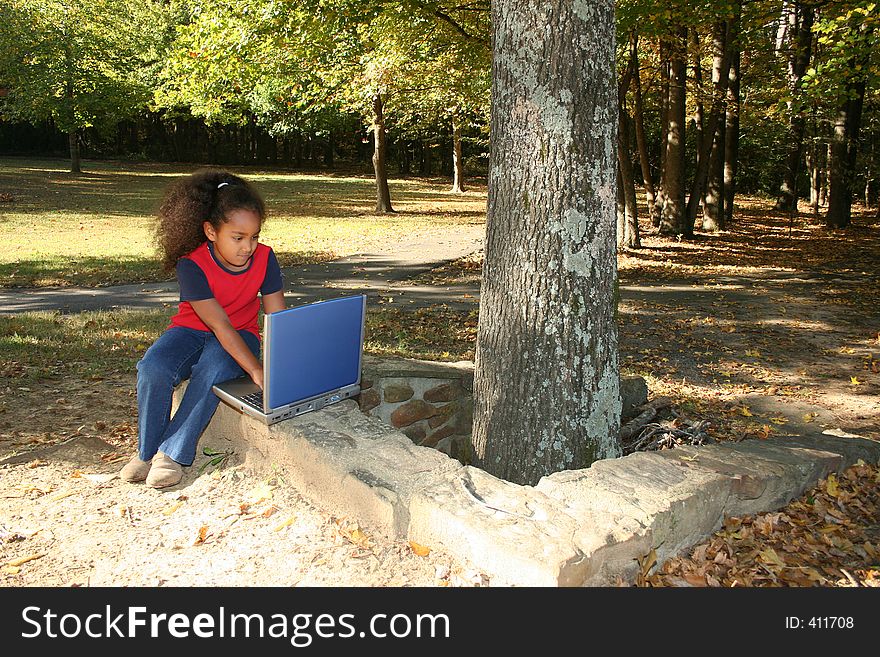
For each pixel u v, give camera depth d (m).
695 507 3.20
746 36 18.80
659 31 13.65
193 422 3.74
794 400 6.96
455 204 31.48
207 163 53.50
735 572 3.14
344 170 55.53
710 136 20.59
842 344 9.44
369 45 16.73
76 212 21.77
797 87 13.27
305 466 3.41
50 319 8.60
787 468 3.80
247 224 3.63
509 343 3.73
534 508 2.93
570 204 3.55
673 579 2.97
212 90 18.39
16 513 3.41
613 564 2.77
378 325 9.22
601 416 3.75
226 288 3.81
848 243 20.81
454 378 4.80
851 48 11.61
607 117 3.58
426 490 3.02
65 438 4.58
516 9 3.49
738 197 40.81
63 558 3.03
